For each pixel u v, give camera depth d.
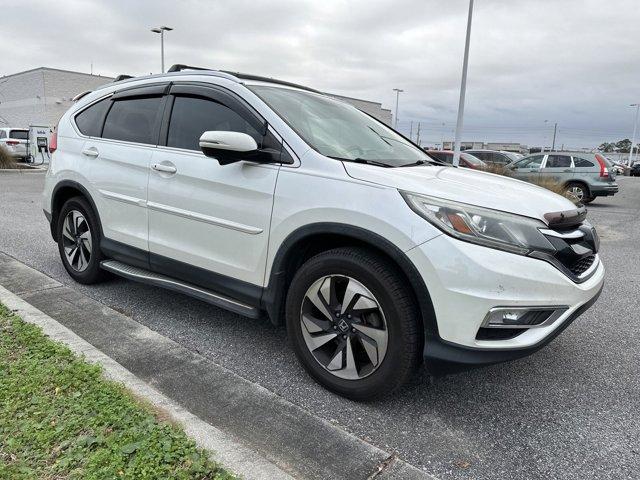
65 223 4.59
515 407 2.85
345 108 4.02
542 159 16.05
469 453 2.41
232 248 3.19
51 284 4.58
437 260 2.42
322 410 2.72
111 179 3.98
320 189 2.78
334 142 3.23
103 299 4.26
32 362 2.78
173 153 3.56
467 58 17.09
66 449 2.09
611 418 2.77
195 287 3.52
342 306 2.76
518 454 2.42
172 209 3.50
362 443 2.42
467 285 2.39
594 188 15.17
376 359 2.67
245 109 3.27
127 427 2.24
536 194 2.94
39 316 3.54
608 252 7.48
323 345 2.91
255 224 3.04
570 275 2.59
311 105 3.61
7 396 2.43
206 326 3.81
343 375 2.80
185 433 2.27
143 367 3.09
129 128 4.03
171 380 2.94
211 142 2.92
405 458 2.35
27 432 2.17
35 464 2.00
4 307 3.62
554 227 2.64
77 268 4.57
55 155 4.66
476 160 18.52
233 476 2.02
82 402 2.41
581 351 3.65
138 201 3.76
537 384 3.13
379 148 3.52
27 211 8.87
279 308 3.06
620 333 4.02
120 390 2.56
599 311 4.56
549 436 2.58
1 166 19.62
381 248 2.56
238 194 3.12
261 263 3.05
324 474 2.19
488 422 2.68
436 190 2.59
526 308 2.44
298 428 2.51
